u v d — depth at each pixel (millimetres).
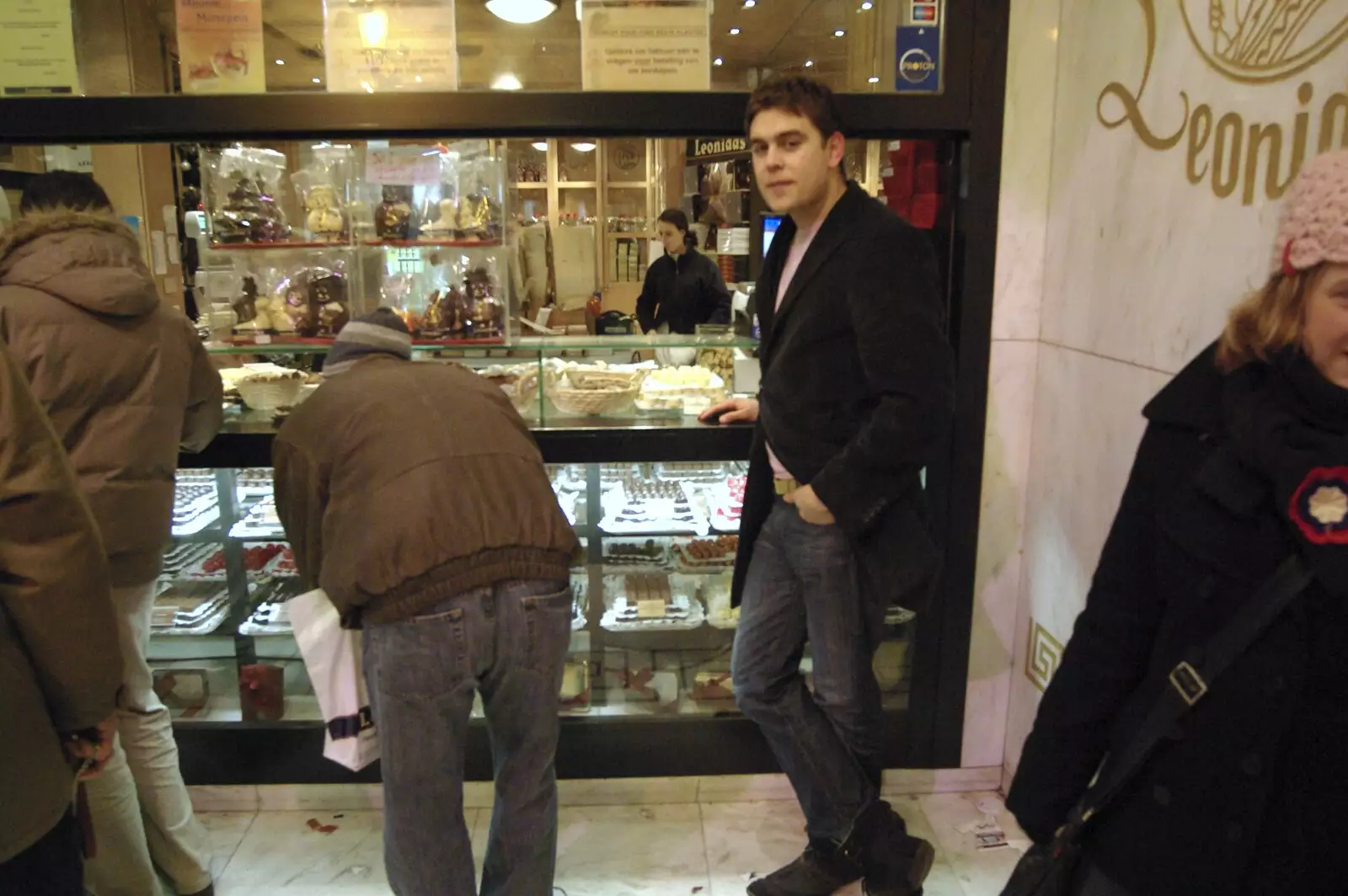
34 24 1921
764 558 1902
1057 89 2006
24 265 1586
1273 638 864
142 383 1674
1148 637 1026
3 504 1052
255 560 2416
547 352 2160
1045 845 1112
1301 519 822
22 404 1074
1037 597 2141
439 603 1447
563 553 1566
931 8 1972
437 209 2084
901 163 2176
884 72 2018
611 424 2131
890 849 1895
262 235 2084
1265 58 1396
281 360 2408
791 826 2254
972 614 2250
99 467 1624
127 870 1806
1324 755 849
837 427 1670
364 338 1637
